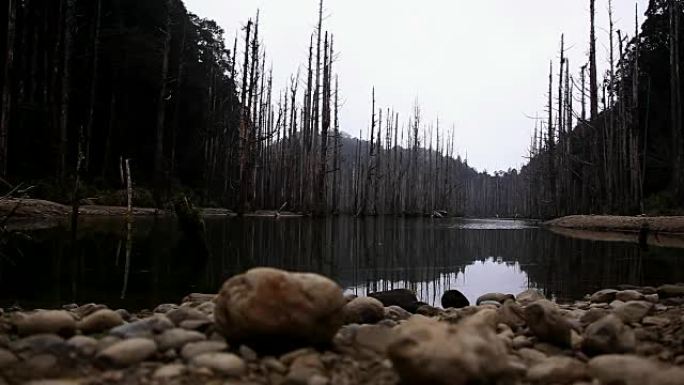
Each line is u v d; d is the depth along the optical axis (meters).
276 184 37.59
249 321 2.99
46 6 24.89
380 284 7.29
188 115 32.72
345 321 4.12
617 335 3.19
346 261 9.45
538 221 33.34
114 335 3.33
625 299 5.66
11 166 20.11
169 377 2.55
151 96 29.86
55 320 3.40
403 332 2.44
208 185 32.09
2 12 22.00
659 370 2.52
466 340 2.30
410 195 54.22
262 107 32.84
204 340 3.23
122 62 27.39
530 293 6.07
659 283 7.27
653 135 30.50
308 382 2.49
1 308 4.58
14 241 9.44
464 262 9.73
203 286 6.25
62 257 7.98
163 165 26.22
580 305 5.54
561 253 11.12
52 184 18.80
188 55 32.69
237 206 25.77
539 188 42.56
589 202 29.05
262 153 35.25
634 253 10.84
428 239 15.38
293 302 3.05
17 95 22.17
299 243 12.16
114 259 8.01
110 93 27.88
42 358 2.78
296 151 35.62
